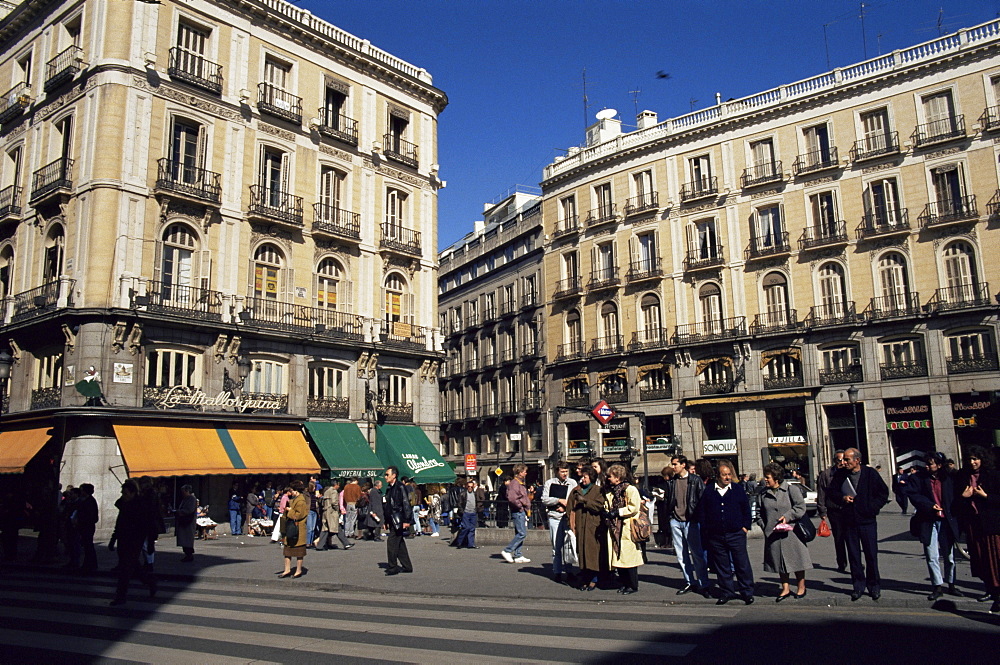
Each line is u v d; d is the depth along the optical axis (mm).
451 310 62312
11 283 28219
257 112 29531
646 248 44906
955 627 8391
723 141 42562
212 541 23844
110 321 24344
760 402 39312
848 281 37844
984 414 17141
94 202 24938
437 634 8758
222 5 28859
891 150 37094
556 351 48531
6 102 30156
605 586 11969
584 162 47938
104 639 8688
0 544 18375
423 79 36750
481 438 55844
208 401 26125
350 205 32438
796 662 7098
